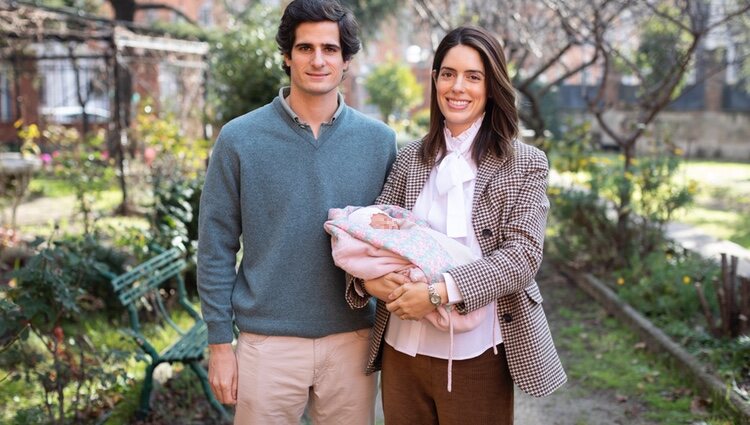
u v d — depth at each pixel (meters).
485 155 2.32
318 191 2.38
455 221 2.25
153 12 29.06
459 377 2.27
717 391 3.99
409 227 2.24
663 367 4.68
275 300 2.40
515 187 2.24
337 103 2.46
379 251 2.18
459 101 2.29
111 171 8.47
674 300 5.30
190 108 12.61
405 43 26.67
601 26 6.92
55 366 3.50
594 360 4.96
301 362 2.44
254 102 7.27
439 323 2.16
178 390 4.14
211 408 3.95
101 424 3.64
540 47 8.94
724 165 18.50
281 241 2.37
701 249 7.16
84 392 4.04
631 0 6.62
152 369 3.75
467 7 8.69
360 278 2.22
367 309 2.52
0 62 14.51
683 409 4.08
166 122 10.12
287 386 2.45
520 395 4.45
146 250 5.29
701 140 21.03
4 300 3.28
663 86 6.93
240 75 7.24
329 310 2.42
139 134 11.43
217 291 2.41
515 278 2.13
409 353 2.30
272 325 2.40
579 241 7.00
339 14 2.32
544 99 19.39
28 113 17.47
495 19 8.09
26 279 3.39
